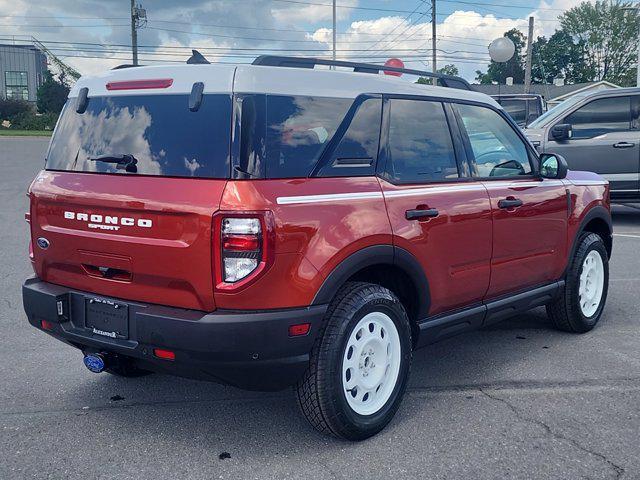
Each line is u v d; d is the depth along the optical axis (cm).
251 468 345
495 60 2003
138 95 364
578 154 1116
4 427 392
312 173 349
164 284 338
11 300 670
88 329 371
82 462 352
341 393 353
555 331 577
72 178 373
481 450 364
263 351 326
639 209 1359
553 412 412
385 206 375
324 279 340
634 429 388
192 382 462
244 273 320
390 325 382
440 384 459
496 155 476
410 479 334
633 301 668
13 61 8806
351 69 405
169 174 339
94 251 360
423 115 423
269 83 344
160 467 347
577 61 8769
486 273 451
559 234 521
